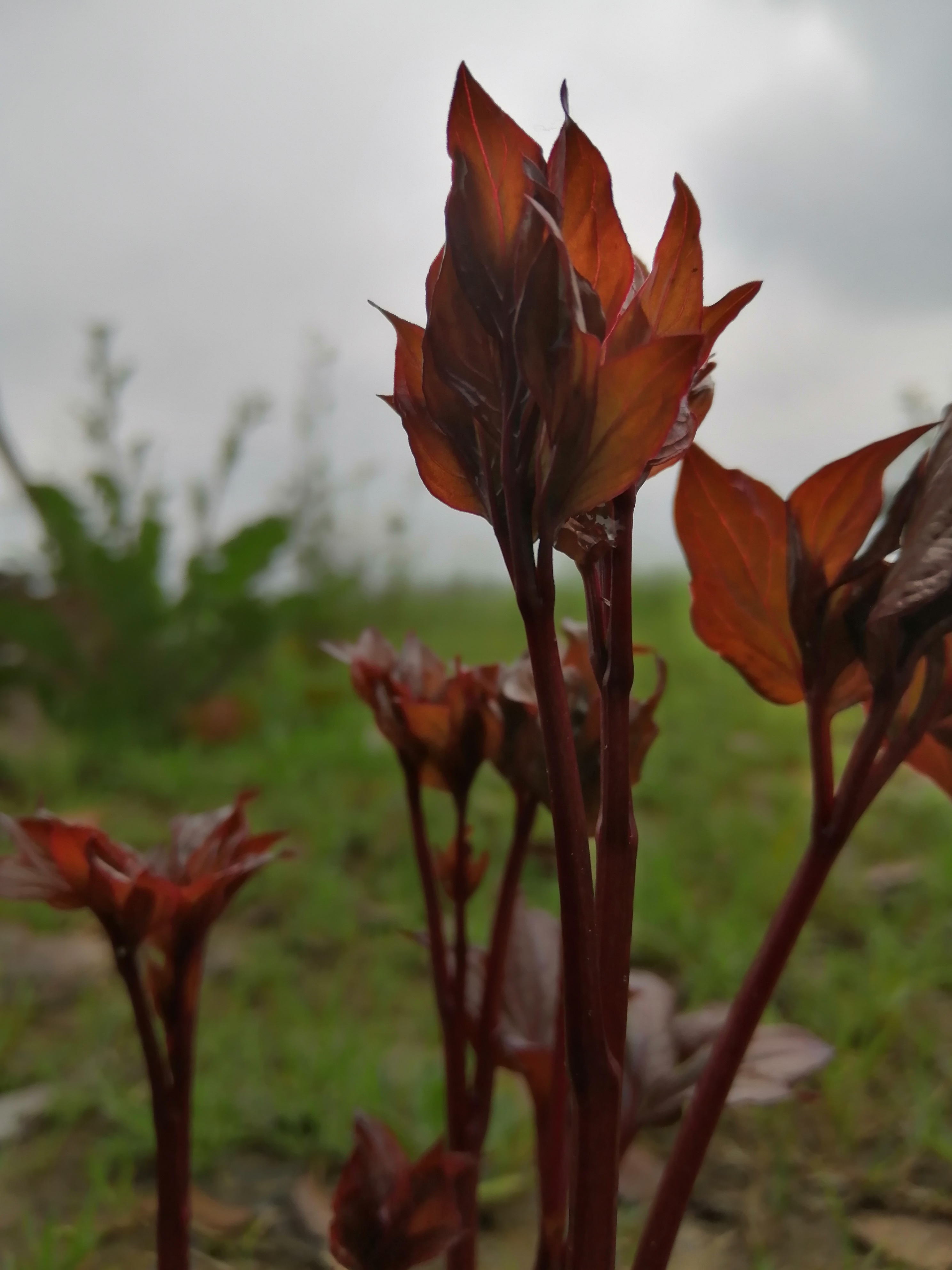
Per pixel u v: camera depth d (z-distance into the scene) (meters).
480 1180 0.52
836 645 0.26
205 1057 0.61
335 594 1.64
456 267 0.20
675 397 0.19
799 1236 0.47
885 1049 0.60
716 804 1.01
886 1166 0.51
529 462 0.20
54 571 1.30
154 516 1.34
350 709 1.33
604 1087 0.22
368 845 0.93
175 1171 0.29
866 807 0.26
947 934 0.73
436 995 0.33
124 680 1.29
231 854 0.30
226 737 1.27
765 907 0.78
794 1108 0.56
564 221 0.21
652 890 0.80
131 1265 0.46
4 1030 0.64
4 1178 0.52
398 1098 0.57
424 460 0.22
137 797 1.08
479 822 0.96
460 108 0.20
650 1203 0.49
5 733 1.26
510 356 0.20
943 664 0.26
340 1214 0.27
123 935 0.28
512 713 0.30
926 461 0.26
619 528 0.22
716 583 0.29
